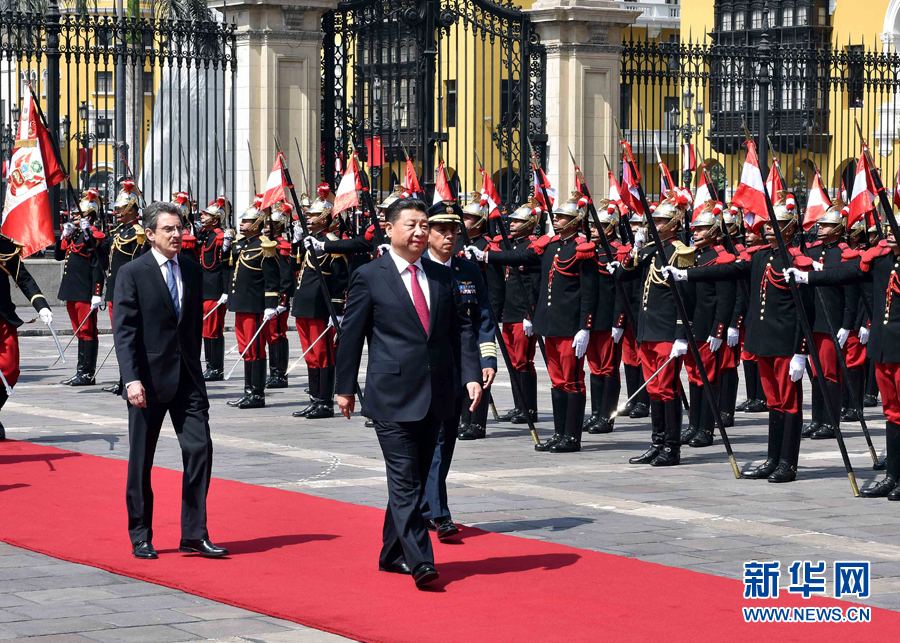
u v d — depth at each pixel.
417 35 30.84
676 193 16.02
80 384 21.55
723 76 32.78
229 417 18.39
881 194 12.89
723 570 9.97
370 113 30.95
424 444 10.06
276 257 19.20
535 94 32.25
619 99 32.34
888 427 13.11
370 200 18.70
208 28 29.59
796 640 8.19
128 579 9.71
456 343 10.23
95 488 12.98
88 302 21.55
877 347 12.88
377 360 9.85
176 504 12.32
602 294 16.97
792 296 13.68
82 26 29.12
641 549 10.63
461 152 51.66
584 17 31.67
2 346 15.57
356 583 9.53
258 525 11.41
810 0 52.88
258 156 29.73
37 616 8.70
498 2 32.38
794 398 13.85
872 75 47.91
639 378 19.11
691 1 58.12
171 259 10.54
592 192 32.09
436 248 10.80
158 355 10.35
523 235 17.03
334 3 30.41
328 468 14.26
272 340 21.72
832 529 11.48
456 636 8.22
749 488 13.46
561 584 9.48
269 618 8.71
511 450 15.90
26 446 15.42
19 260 15.73
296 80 30.00
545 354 15.93
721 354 17.75
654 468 14.66
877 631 8.41
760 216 14.12
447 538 10.96
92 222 21.72
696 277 14.38
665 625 8.48
